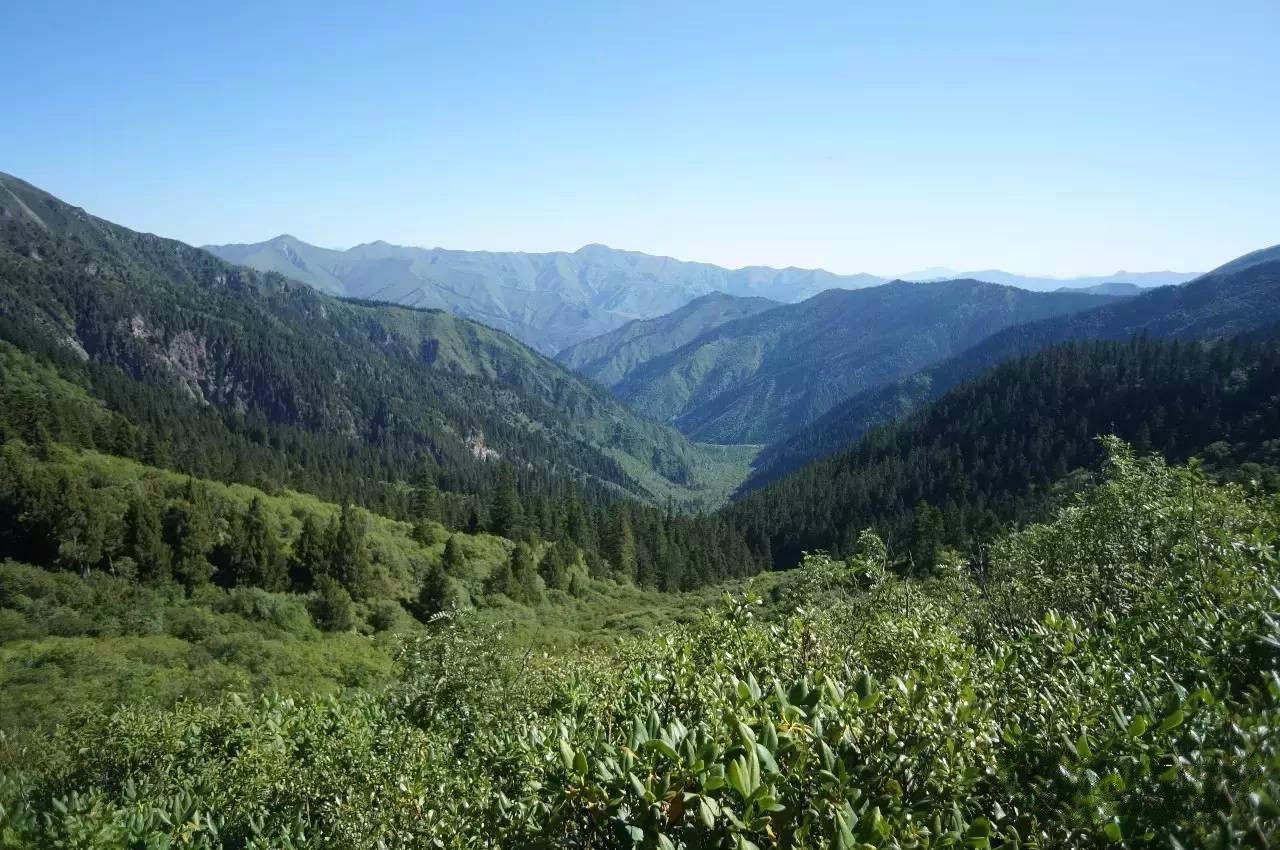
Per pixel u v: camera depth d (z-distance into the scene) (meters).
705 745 3.29
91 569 54.22
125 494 65.31
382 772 9.84
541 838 3.66
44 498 55.44
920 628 6.82
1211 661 4.82
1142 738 3.86
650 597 78.25
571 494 128.38
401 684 16.27
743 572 99.31
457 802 7.16
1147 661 5.62
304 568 61.69
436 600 60.06
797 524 115.06
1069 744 3.78
